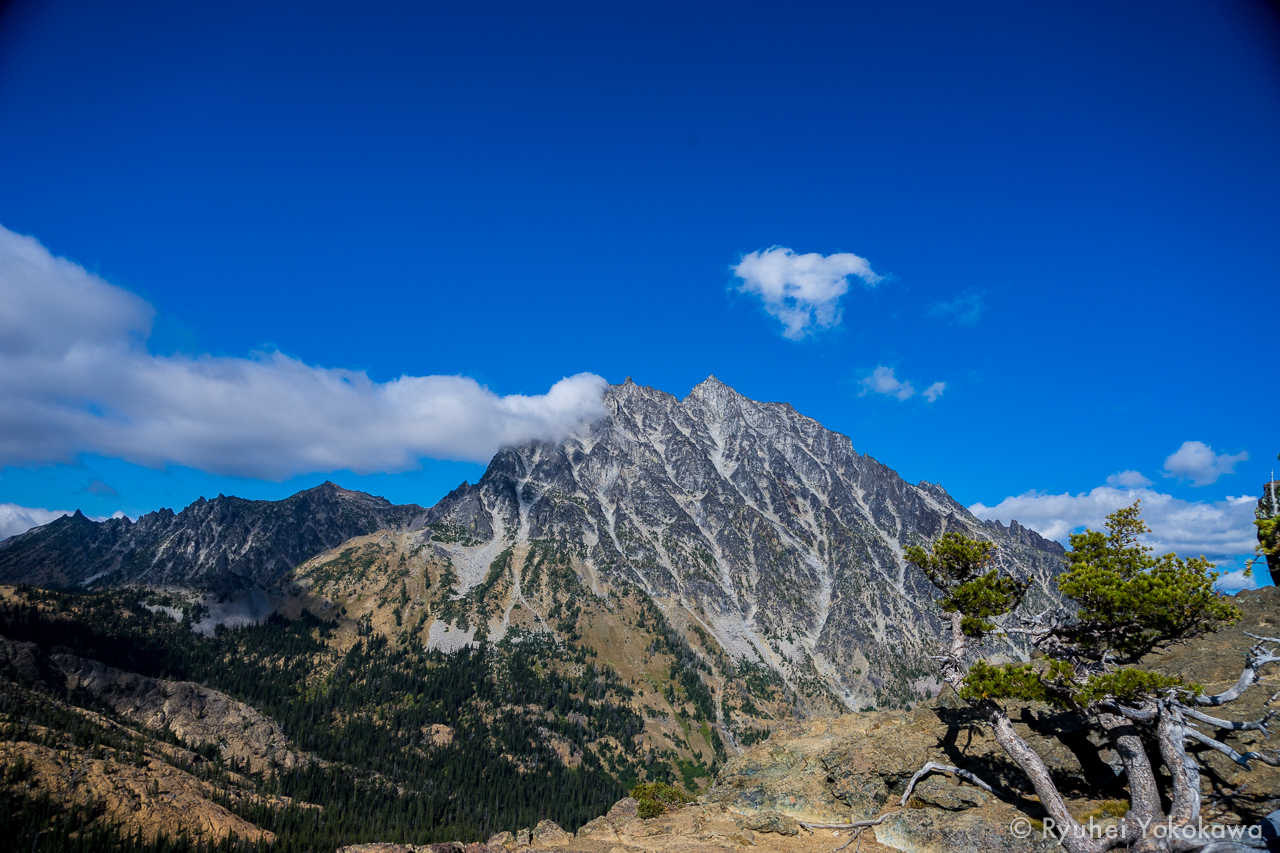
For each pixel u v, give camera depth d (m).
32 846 107.25
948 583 37.38
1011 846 28.05
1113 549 33.50
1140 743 27.39
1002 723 30.94
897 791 36.72
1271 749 27.88
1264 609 38.62
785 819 37.34
